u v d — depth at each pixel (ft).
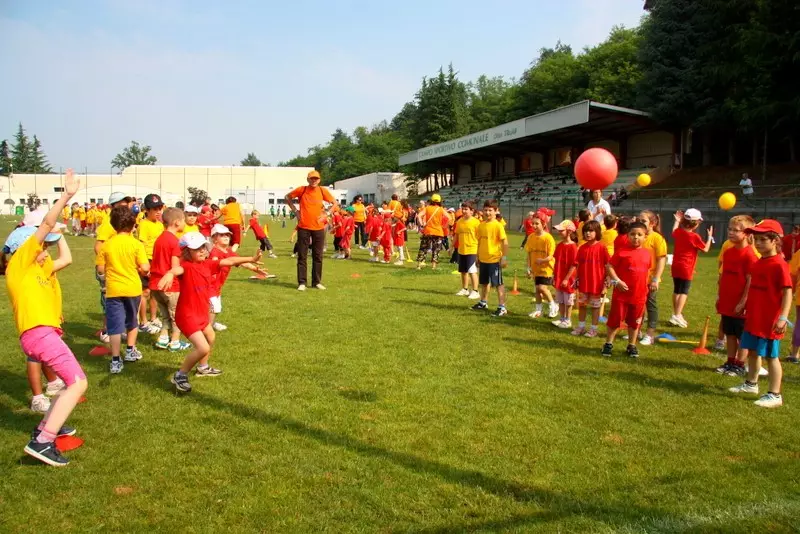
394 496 11.73
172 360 21.49
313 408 16.56
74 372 13.84
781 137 120.78
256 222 61.46
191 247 17.07
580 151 160.56
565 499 11.71
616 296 23.04
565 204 121.39
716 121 121.70
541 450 13.99
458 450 13.94
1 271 14.87
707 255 75.15
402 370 20.40
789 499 11.87
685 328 29.30
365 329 26.94
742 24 114.21
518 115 210.59
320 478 12.46
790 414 17.01
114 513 11.12
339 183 301.63
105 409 16.39
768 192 100.12
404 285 41.86
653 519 10.97
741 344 18.76
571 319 30.83
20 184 241.14
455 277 46.78
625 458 13.70
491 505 11.44
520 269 54.19
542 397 17.90
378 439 14.49
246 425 15.26
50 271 14.90
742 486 12.41
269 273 48.65
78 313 30.14
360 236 77.66
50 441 13.07
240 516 11.02
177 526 10.70
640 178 36.68
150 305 27.12
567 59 201.67
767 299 17.81
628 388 19.03
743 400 18.17
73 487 12.11
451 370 20.54
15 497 11.68
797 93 106.93
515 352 23.32
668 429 15.60
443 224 66.03
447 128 240.73
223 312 30.60
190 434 14.69
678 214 29.89
